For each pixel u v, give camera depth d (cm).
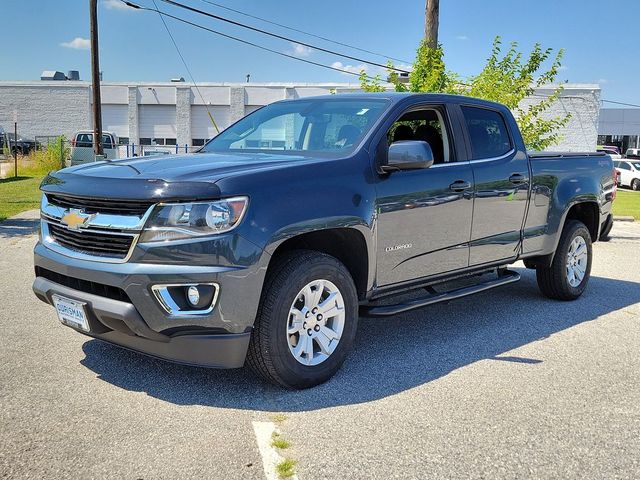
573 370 439
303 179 374
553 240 608
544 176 584
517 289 707
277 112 511
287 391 383
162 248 331
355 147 420
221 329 340
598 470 299
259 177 355
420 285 471
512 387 403
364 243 409
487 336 518
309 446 314
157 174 352
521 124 1304
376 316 435
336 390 388
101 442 312
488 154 527
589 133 4291
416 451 312
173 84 4575
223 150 477
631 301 660
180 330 338
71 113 4753
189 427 331
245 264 339
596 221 680
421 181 448
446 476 289
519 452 314
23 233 1030
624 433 339
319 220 372
